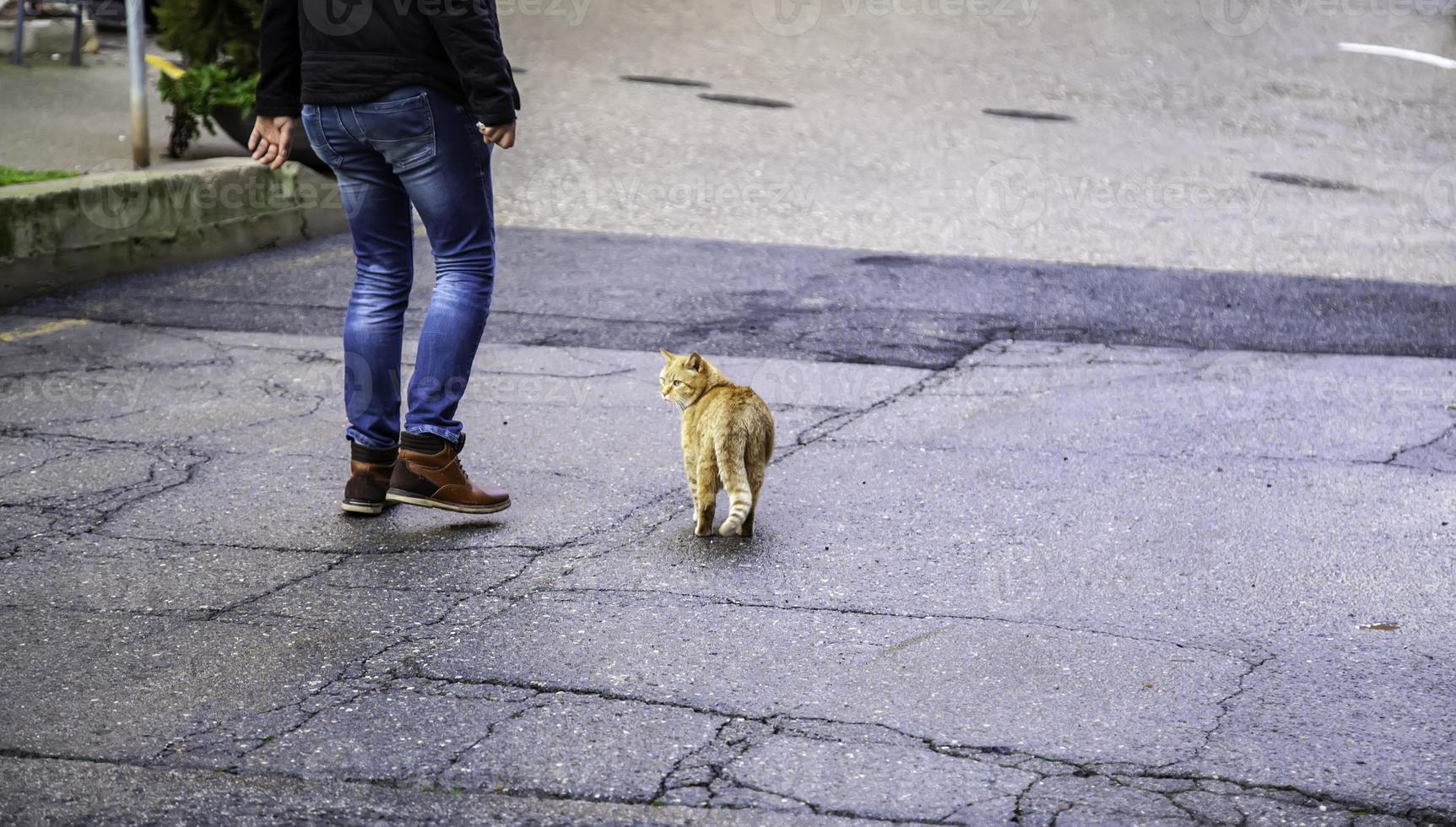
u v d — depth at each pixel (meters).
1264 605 5.34
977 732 4.33
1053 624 5.14
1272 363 8.95
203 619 5.07
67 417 7.41
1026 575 5.59
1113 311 10.19
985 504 6.39
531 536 5.94
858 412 7.77
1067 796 3.99
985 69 24.02
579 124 17.55
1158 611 5.27
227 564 5.59
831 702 4.52
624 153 15.98
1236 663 4.84
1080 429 7.53
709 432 5.87
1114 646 4.95
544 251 11.48
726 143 16.81
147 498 6.30
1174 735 4.34
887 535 6.00
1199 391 8.29
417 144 5.67
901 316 9.91
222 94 12.79
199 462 6.79
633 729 4.33
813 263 11.41
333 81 5.61
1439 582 5.59
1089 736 4.32
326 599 5.27
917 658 4.83
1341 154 18.30
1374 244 12.98
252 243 11.46
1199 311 10.29
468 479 6.18
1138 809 3.93
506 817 3.84
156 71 17.89
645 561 5.67
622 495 6.46
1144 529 6.11
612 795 3.97
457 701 4.49
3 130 13.92
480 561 5.65
